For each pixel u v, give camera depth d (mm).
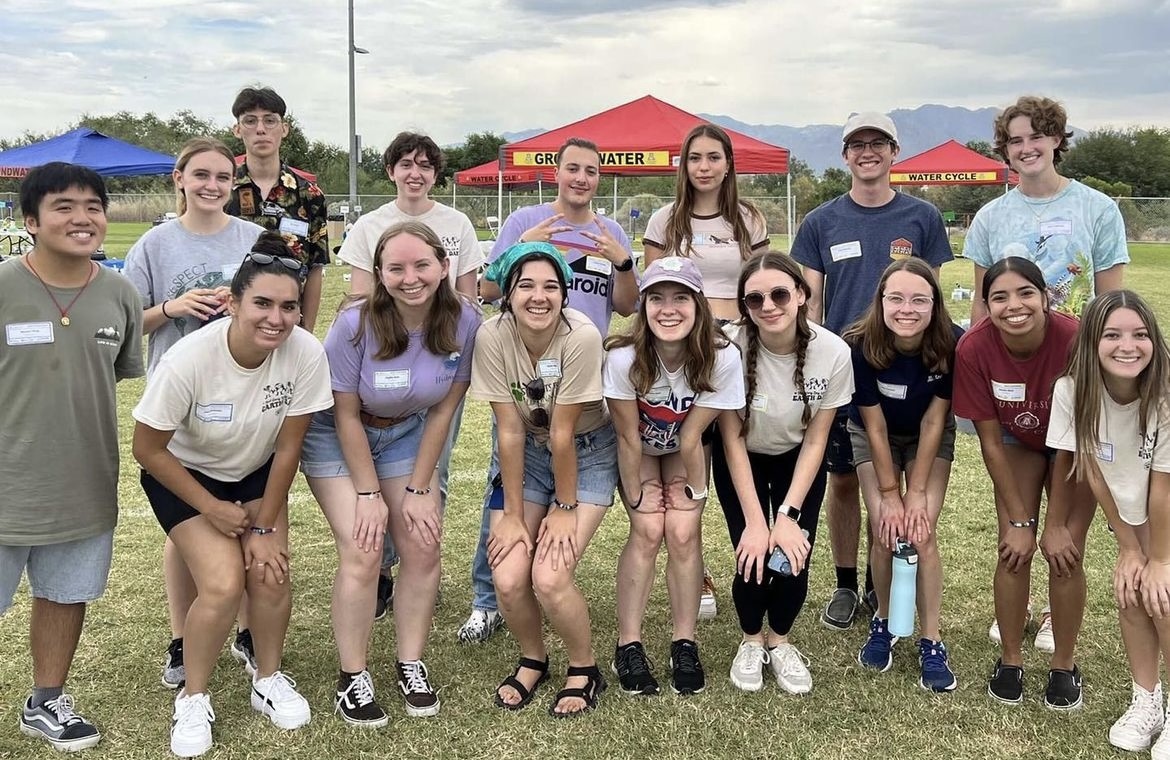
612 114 13086
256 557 2846
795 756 2771
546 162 12859
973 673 3316
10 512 2641
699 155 3805
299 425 2859
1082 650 3451
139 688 3160
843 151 3941
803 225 4117
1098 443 2797
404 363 2986
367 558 2943
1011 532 3100
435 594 3121
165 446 2707
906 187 42062
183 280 3273
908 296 3055
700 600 3469
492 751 2799
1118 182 55781
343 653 2996
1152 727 2818
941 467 3412
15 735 2857
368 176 47625
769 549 3148
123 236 27656
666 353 3049
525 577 3035
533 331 2912
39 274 2645
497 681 3264
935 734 2898
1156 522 2742
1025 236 3641
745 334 3232
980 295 3492
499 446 3107
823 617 3814
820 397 3191
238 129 3906
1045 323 2998
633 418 3094
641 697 3143
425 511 3059
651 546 3207
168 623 3654
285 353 2803
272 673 3008
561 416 3002
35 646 2816
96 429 2762
